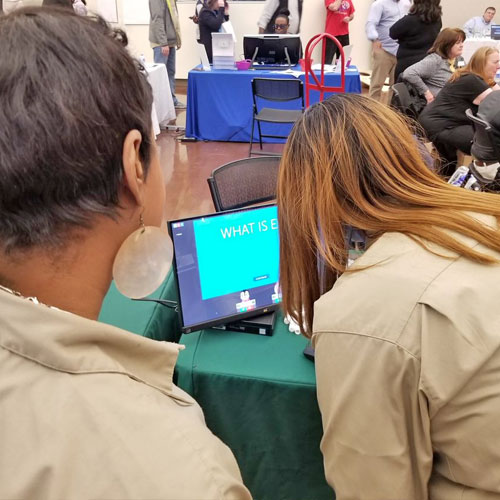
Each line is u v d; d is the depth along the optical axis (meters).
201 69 5.21
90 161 0.37
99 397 0.37
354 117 0.76
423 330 0.63
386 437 0.68
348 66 4.95
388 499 0.70
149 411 0.38
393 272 0.68
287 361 1.20
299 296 0.85
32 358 0.37
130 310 1.33
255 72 5.00
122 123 0.39
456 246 0.68
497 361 0.61
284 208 0.80
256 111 4.54
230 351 1.23
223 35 5.05
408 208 0.74
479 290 0.64
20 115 0.35
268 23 6.42
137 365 0.42
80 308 0.44
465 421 0.63
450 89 3.67
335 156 0.74
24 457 0.35
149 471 0.35
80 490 0.34
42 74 0.35
